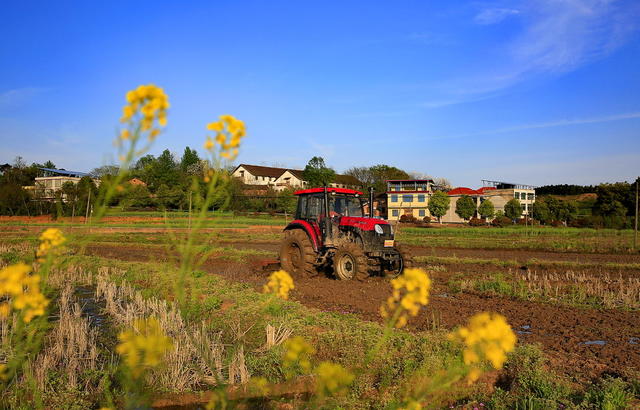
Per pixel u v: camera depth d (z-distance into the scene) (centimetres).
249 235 2636
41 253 191
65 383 439
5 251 1486
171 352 465
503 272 1228
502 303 816
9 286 181
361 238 1060
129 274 1064
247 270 1223
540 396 416
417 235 2959
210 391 436
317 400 234
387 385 427
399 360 475
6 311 190
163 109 151
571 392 424
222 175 196
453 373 202
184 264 211
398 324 196
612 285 986
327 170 6650
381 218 1090
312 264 1068
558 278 1110
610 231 3378
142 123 148
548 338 603
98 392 431
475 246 2078
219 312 675
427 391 207
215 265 1363
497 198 5862
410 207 5709
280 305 698
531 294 878
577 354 535
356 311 746
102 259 1331
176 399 425
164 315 602
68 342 553
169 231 252
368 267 1007
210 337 548
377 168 8225
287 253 1149
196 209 206
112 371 470
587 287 945
